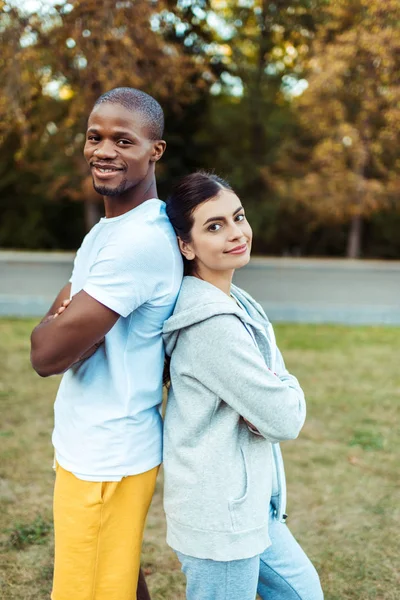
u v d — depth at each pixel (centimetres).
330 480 349
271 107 2394
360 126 1884
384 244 2503
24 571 257
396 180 1995
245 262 159
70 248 2588
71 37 668
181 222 159
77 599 162
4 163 2341
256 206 2328
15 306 809
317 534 292
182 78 866
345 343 695
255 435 157
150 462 163
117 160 154
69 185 2158
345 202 2023
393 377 559
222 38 1983
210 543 150
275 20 1817
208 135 2455
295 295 1048
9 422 425
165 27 779
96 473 155
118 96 155
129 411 157
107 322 147
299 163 2247
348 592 247
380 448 396
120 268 147
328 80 1727
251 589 157
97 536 159
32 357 151
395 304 970
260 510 154
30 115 794
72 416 159
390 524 302
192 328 154
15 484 334
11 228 2542
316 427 431
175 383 160
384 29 1398
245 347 149
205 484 150
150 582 253
